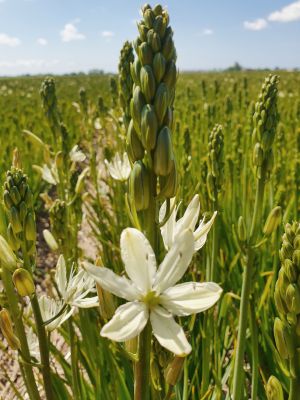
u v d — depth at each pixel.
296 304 0.18
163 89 0.17
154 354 0.23
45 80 0.52
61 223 0.35
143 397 0.18
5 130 1.45
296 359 0.18
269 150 0.32
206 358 0.33
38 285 0.67
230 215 0.64
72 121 1.79
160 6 0.17
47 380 0.21
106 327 0.15
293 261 0.18
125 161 0.50
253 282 0.41
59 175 0.50
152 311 0.16
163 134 0.17
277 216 0.30
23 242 0.20
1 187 0.24
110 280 0.16
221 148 0.37
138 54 0.17
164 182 0.17
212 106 0.94
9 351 0.52
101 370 0.34
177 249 0.17
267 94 0.32
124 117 0.46
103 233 0.62
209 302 0.16
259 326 0.43
